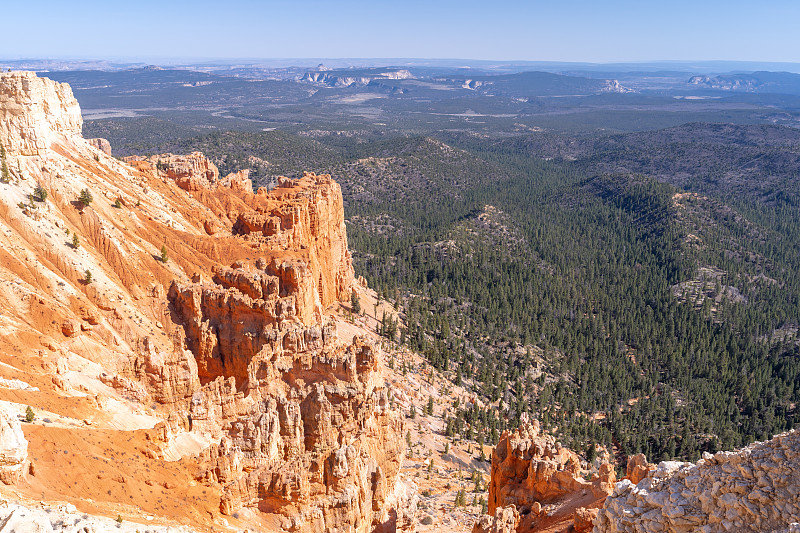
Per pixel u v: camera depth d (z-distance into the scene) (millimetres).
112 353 98750
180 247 130500
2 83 114750
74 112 145125
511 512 70875
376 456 88875
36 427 64250
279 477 72000
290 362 88875
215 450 71062
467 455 144375
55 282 103812
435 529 99188
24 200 112062
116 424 79938
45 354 89062
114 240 118875
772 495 44875
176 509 64188
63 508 54406
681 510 48312
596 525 54719
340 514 74625
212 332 114375
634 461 73688
